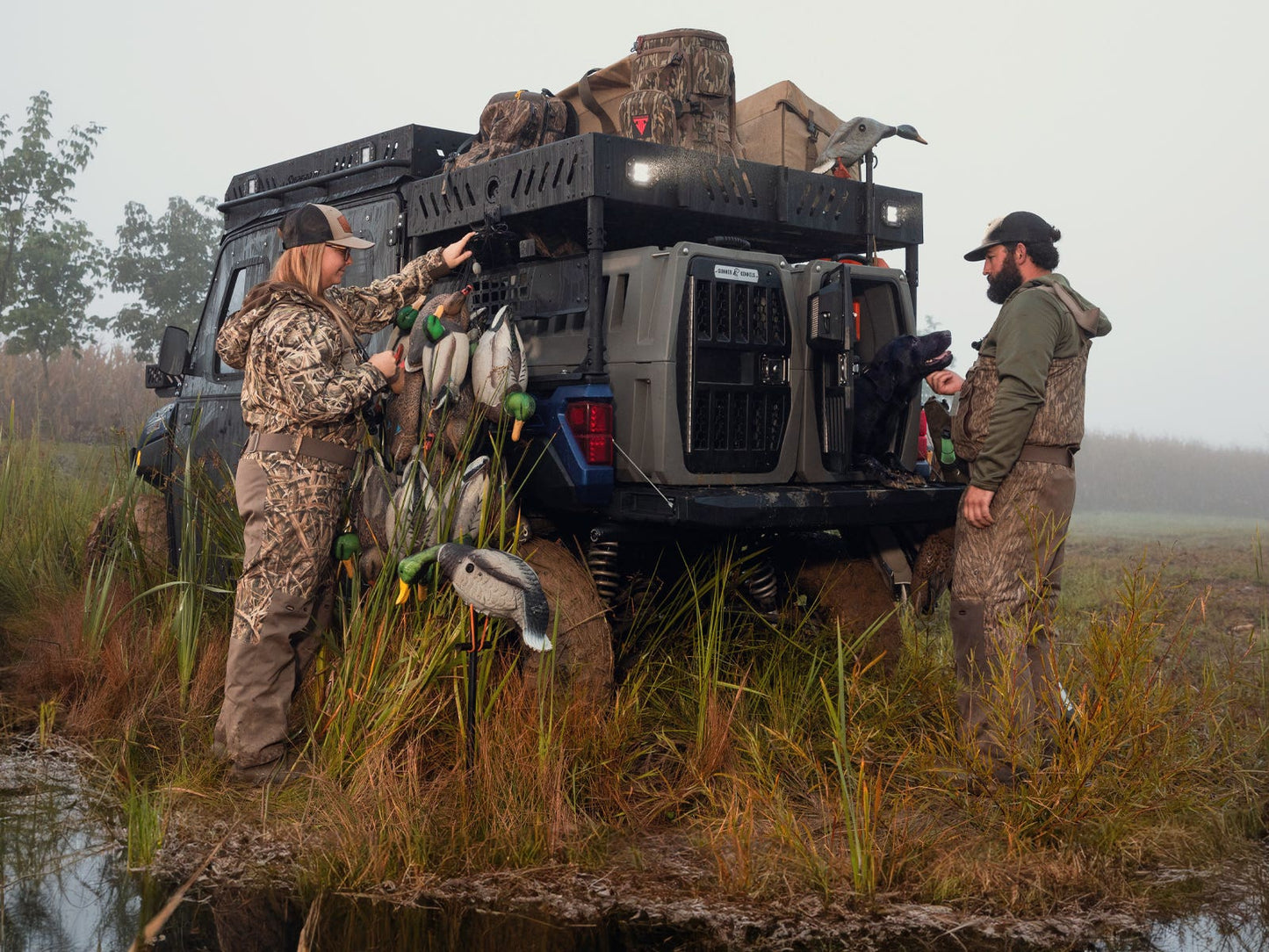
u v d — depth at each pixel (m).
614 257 4.26
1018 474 3.84
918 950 2.70
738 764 3.76
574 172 4.08
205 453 5.48
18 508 6.97
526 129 4.63
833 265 4.52
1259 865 3.25
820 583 4.78
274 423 3.74
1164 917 2.90
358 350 3.95
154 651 4.59
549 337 4.36
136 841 3.18
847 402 4.38
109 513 6.05
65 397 14.80
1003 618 3.77
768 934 2.76
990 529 3.87
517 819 3.24
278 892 2.96
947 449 4.80
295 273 3.83
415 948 2.65
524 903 2.92
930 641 5.10
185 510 4.70
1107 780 3.44
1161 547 12.61
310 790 3.46
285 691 3.74
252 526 3.75
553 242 4.63
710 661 4.03
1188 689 4.00
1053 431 3.82
